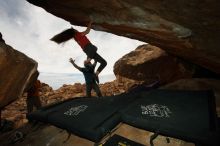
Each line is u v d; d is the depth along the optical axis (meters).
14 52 3.28
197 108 2.86
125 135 2.64
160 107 2.97
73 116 3.14
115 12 3.26
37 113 3.62
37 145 2.89
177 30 2.92
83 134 2.67
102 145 2.44
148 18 2.94
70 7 3.78
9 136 3.42
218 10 2.04
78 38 5.00
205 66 4.30
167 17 2.67
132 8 2.86
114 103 3.40
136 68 7.80
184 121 2.50
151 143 2.40
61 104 3.95
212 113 2.71
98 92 5.27
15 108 7.83
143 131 2.66
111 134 2.68
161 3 2.40
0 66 2.88
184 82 4.79
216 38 2.65
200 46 3.10
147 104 3.13
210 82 4.54
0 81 3.07
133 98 3.52
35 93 5.93
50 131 3.16
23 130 3.46
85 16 4.02
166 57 6.75
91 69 5.16
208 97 3.30
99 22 4.02
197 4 2.10
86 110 3.29
